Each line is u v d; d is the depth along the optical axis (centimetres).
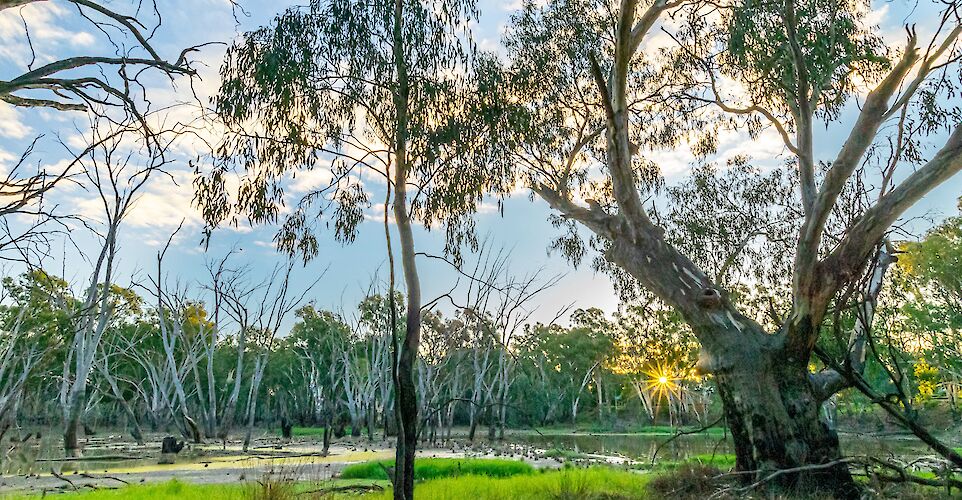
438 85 868
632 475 1274
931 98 1214
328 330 5078
